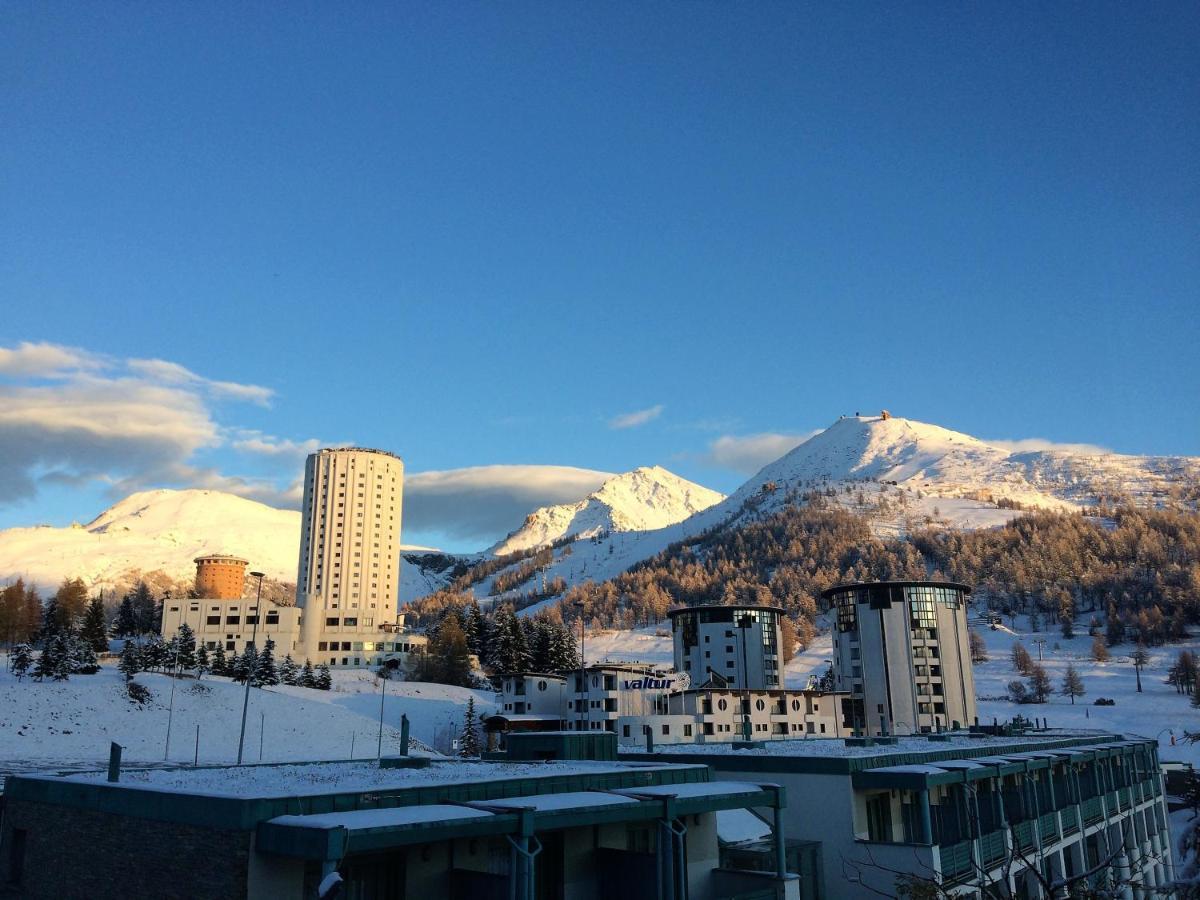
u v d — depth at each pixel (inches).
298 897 1003.3
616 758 1968.5
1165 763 4097.0
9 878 1307.8
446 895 1168.2
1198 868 716.0
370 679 6722.4
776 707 4911.4
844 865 1646.2
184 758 4119.1
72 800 1222.3
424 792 1136.2
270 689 5447.8
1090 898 703.7
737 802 1373.0
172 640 6082.7
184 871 1016.9
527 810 1083.3
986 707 7770.7
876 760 1764.3
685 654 6402.6
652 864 1316.4
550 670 7180.1
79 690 4503.0
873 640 5880.9
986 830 1966.0
